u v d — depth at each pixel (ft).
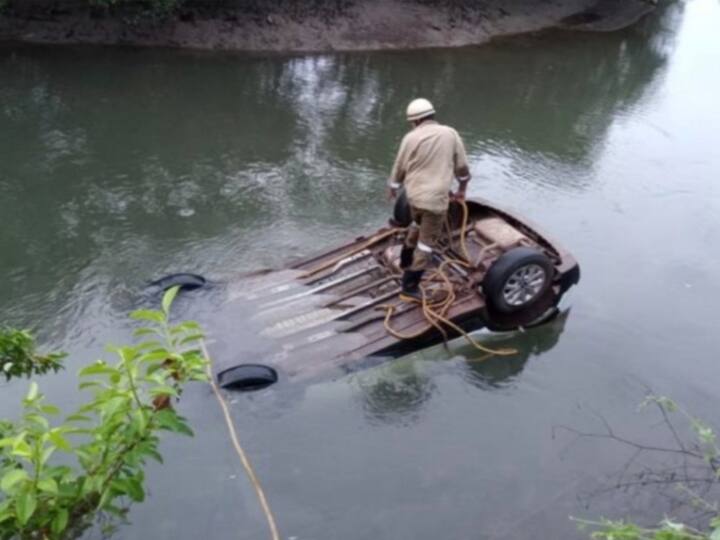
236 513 13.88
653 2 63.67
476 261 20.43
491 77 43.70
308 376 17.34
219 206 26.22
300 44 44.57
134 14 41.50
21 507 8.39
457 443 16.20
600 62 48.44
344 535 13.66
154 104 34.94
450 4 51.52
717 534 8.03
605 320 21.22
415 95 39.60
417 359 18.63
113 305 19.98
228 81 38.81
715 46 54.54
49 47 39.73
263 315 19.17
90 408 9.23
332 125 34.60
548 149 33.65
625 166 32.30
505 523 14.17
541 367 19.01
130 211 25.41
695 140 35.96
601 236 26.18
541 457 16.01
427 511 14.35
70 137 30.76
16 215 24.56
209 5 43.88
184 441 15.37
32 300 19.97
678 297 22.74
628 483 15.37
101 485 9.25
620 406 17.81
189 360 9.55
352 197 27.63
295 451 15.47
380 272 20.99
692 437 16.85
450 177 18.80
